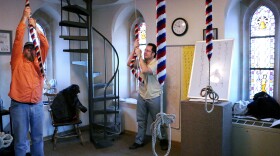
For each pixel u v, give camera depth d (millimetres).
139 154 3473
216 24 3260
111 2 4262
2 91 3600
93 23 4754
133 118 4293
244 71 3561
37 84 2660
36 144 2783
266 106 3135
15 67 2594
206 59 3135
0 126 3225
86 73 4703
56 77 4375
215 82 3014
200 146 2912
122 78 4648
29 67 2611
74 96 3852
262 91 3354
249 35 3506
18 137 2621
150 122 3982
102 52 4707
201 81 3102
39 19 4230
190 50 3514
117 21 4512
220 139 2760
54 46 4363
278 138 2781
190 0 3488
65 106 3771
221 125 2746
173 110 3756
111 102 4555
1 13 3553
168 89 3787
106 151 3607
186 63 3568
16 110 2596
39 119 2754
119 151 3602
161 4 1156
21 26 2484
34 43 2270
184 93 3615
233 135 3090
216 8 3248
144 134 3734
